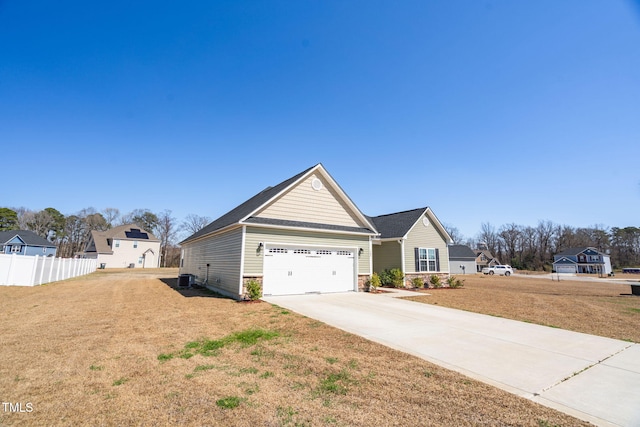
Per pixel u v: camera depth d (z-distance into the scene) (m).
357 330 7.44
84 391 4.08
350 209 15.81
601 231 75.62
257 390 4.19
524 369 5.02
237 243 12.86
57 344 6.14
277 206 13.59
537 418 3.50
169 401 3.83
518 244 75.75
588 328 8.20
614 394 4.14
